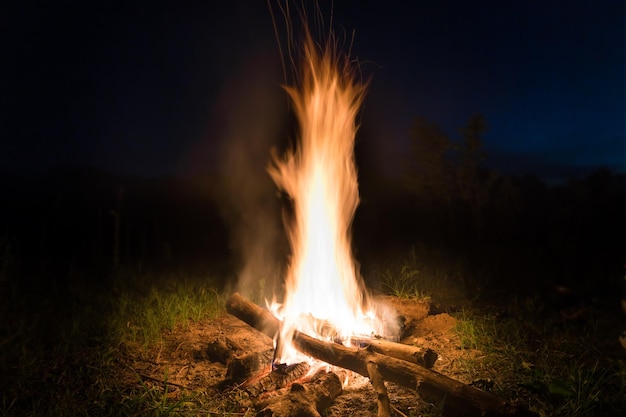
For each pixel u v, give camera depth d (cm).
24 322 507
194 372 404
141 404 349
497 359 410
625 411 338
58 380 396
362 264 685
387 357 347
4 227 1035
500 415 301
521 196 924
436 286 601
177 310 517
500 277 651
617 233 900
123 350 445
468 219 845
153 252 873
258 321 407
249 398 355
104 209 1177
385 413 318
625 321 508
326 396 338
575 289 613
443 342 443
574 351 437
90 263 764
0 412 351
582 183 1042
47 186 1294
